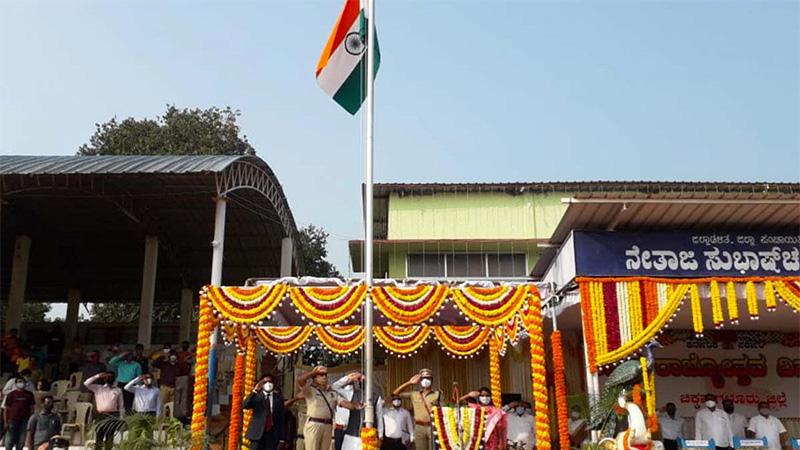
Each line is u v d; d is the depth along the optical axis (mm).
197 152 28953
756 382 15961
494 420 10273
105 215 19531
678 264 12344
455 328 14688
